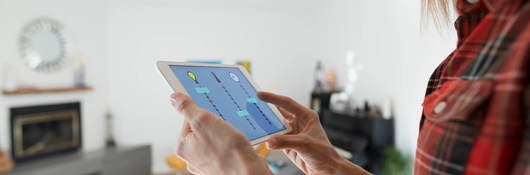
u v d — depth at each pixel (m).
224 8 4.05
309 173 0.63
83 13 3.62
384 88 2.82
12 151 3.20
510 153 0.27
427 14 0.57
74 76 3.61
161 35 3.98
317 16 3.99
